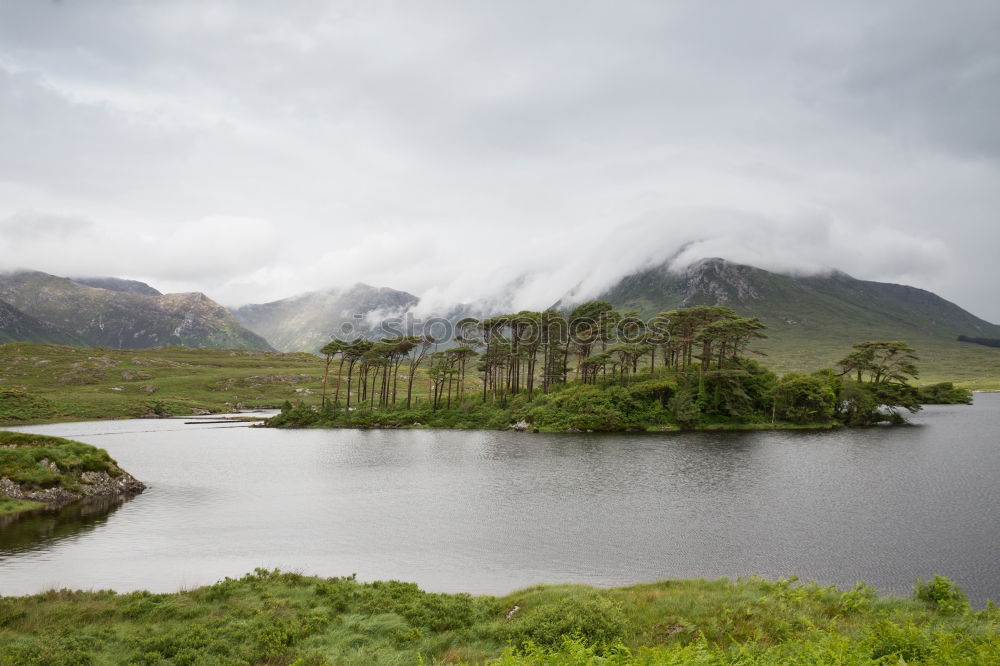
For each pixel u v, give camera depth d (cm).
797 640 1714
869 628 1585
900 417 13225
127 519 4662
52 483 5425
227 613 2273
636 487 5741
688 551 3609
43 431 12800
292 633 2025
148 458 8388
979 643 1338
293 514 4819
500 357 14500
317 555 3656
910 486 5678
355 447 9631
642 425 11419
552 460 7731
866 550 3588
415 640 2022
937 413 16375
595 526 4250
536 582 3100
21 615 2230
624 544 3781
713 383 12175
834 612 2131
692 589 2516
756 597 2277
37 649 1827
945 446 8875
